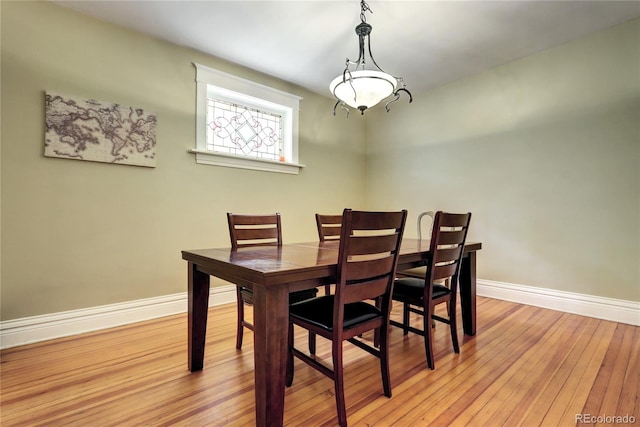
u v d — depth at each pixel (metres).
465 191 3.30
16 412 1.29
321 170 3.76
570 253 2.62
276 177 3.31
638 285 2.31
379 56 2.83
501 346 1.96
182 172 2.66
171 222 2.60
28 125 2.00
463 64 3.00
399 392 1.46
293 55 2.80
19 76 1.97
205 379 1.57
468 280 2.15
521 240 2.89
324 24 2.32
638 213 2.31
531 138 2.83
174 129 2.62
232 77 2.94
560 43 2.63
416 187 3.75
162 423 1.24
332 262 1.33
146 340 2.04
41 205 2.04
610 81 2.42
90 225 2.23
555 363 1.72
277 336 1.14
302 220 3.56
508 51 2.75
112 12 2.19
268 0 2.06
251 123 3.21
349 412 1.31
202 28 2.39
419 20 2.28
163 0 2.06
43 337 2.03
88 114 2.20
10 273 1.94
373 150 4.22
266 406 1.11
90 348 1.92
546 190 2.75
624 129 2.36
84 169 2.20
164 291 2.56
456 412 1.31
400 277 2.30
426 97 3.65
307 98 3.61
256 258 1.45
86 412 1.30
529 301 2.83
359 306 1.49
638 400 1.38
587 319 2.44
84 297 2.20
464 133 3.31
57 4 2.10
